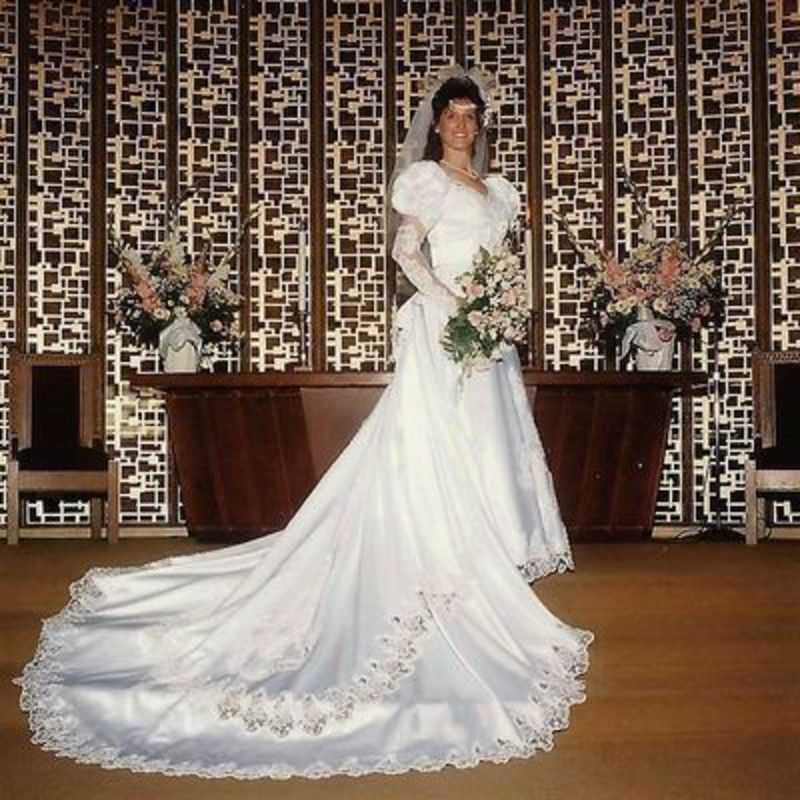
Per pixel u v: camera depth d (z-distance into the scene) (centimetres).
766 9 806
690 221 814
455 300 434
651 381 682
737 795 338
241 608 397
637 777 352
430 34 835
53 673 401
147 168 824
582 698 387
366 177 833
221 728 368
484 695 373
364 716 365
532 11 830
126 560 612
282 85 832
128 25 825
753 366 759
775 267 802
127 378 749
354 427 668
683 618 487
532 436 464
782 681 434
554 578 539
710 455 805
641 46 822
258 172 830
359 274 829
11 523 721
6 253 810
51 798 333
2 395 806
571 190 825
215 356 822
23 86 815
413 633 384
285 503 685
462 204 443
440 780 346
